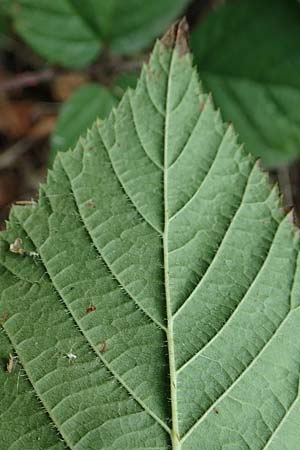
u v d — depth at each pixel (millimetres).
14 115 314
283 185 301
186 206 199
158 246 199
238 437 199
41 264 199
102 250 199
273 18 269
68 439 198
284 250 200
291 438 199
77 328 199
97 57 270
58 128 260
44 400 198
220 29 270
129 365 199
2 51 305
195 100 197
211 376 199
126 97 197
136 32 263
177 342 199
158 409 199
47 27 262
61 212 199
